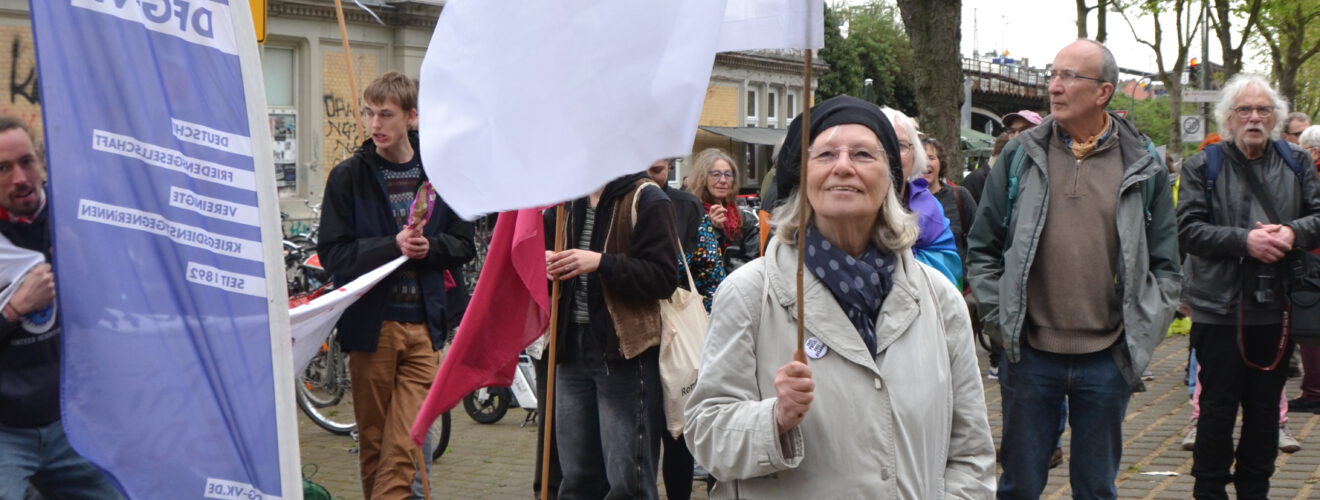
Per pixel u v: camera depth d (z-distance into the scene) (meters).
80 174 2.79
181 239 2.90
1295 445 8.12
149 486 2.87
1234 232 5.73
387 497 5.50
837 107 3.12
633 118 2.56
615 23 2.58
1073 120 4.93
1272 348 5.84
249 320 2.97
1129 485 7.29
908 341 3.06
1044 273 4.96
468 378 4.53
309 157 20.97
